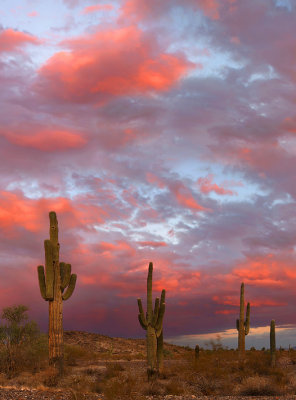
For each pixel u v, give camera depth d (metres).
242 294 33.88
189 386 20.30
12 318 26.86
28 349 25.48
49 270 24.73
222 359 31.98
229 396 17.75
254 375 23.88
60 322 24.72
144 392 18.12
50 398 14.29
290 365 29.45
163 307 23.38
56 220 25.91
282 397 16.92
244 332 33.25
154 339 22.91
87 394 16.33
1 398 13.98
